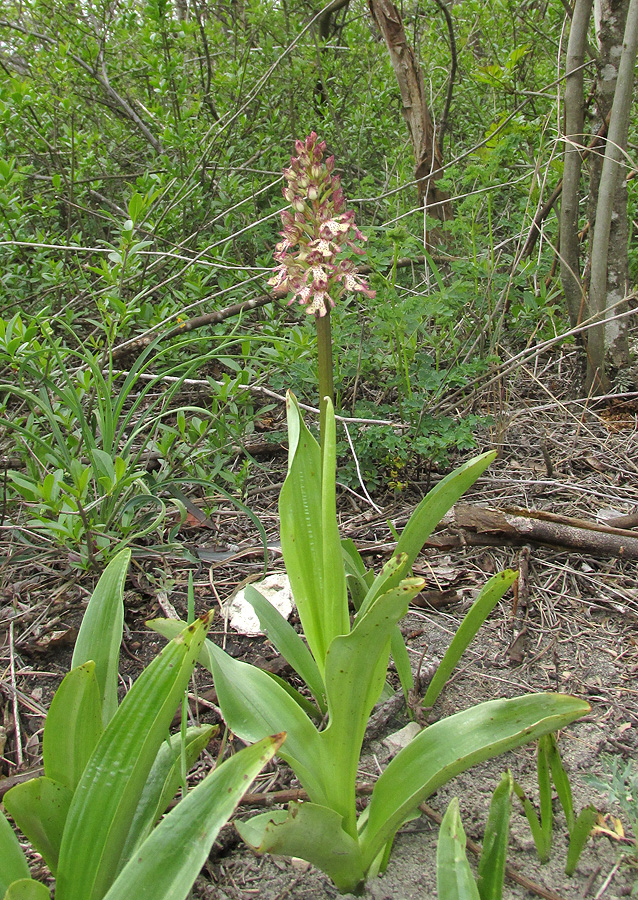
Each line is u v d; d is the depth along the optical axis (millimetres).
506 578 1602
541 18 6051
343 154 6051
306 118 6199
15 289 4000
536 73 5590
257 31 6207
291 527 1522
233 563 2717
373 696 1434
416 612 2473
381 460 3260
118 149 5984
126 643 2338
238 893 1537
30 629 2379
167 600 2467
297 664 1847
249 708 1430
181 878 1057
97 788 1238
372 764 1858
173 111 5352
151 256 4527
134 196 2973
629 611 2404
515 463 3387
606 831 1463
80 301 3977
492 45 5875
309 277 1465
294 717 1442
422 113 4727
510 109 5484
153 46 4926
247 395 3072
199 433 2852
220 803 1088
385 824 1357
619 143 3590
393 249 3367
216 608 2459
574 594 2510
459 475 1583
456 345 3803
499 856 1319
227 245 4152
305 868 1589
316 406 3525
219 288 4238
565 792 1521
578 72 3768
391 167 6016
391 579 1425
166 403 2955
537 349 3361
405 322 3207
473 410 3803
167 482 2734
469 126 6145
